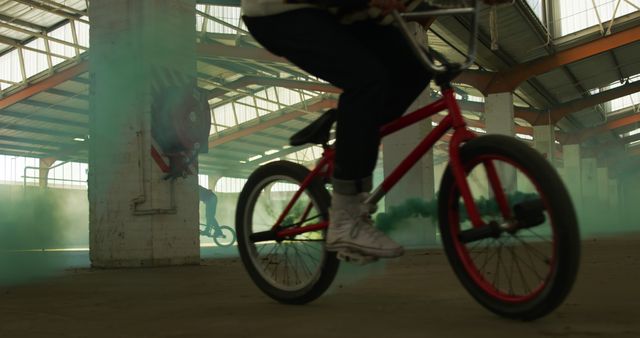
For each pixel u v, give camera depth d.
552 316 2.15
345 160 2.07
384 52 2.18
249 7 2.11
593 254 6.44
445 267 4.81
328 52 2.01
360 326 2.06
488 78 19.61
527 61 19.22
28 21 19.94
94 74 5.91
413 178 11.51
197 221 6.02
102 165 5.82
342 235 2.16
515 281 3.45
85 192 24.08
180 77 5.93
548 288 1.86
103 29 5.87
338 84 2.05
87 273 4.96
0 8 18.72
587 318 2.11
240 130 29.97
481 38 16.08
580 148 32.91
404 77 2.21
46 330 2.16
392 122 2.27
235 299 2.96
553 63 18.95
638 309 2.31
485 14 14.28
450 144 2.07
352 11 2.04
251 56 20.17
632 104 30.25
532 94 22.83
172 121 5.64
